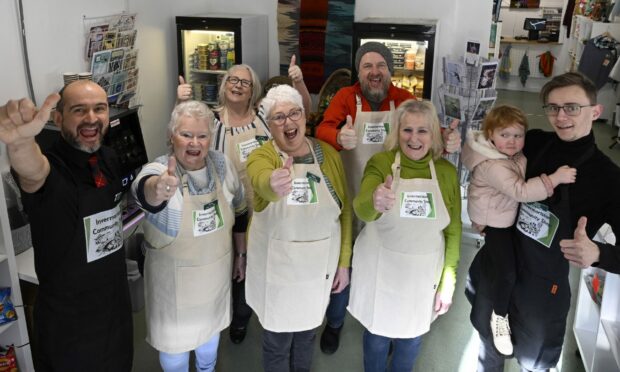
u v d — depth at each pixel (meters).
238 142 3.26
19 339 2.84
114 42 4.34
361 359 3.39
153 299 2.59
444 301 2.72
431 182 2.53
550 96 2.26
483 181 2.56
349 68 5.52
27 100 1.83
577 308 3.39
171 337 2.60
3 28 3.40
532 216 2.41
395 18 5.32
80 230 2.22
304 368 2.93
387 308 2.68
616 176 2.20
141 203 2.31
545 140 2.45
